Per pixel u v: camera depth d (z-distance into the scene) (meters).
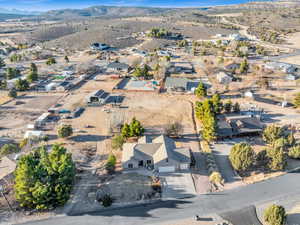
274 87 86.00
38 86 90.19
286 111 67.19
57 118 64.38
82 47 170.75
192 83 92.12
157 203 36.50
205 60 121.31
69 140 54.00
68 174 36.41
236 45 154.75
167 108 70.94
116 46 172.38
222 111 66.69
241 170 43.69
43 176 35.75
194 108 70.44
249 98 76.50
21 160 37.22
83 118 64.62
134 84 92.69
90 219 33.75
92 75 106.12
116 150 50.25
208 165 44.78
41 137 52.59
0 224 32.91
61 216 34.25
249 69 107.19
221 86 88.44
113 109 70.19
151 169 44.09
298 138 53.19
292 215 33.69
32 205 35.06
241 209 35.16
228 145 52.06
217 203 36.38
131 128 52.50
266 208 35.12
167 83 86.31
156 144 46.81
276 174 42.59
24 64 128.75
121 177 42.00
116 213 34.78
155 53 139.75
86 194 38.22
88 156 48.19
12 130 58.44
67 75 104.88
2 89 88.81
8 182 38.50
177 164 43.41
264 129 55.75
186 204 36.25
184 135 56.25
